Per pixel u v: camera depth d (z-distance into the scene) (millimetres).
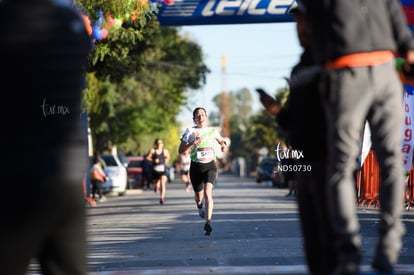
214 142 37312
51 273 11266
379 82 13789
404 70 15742
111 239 36719
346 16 13797
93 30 38562
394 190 14234
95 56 46500
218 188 107875
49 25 11016
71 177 11086
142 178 117938
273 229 38938
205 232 37969
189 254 29141
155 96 146750
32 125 10953
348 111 13812
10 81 10938
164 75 146375
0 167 10883
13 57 10891
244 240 33719
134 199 82062
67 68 11148
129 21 42969
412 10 35562
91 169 80250
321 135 16312
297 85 16531
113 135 138375
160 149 70688
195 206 63219
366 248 29312
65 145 11086
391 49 13930
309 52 16672
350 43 13727
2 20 10938
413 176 52250
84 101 49625
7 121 10953
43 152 10938
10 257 10781
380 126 14086
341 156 13953
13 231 10789
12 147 10906
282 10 56594
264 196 78562
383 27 13914
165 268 24406
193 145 37031
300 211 16953
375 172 56562
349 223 14016
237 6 56656
